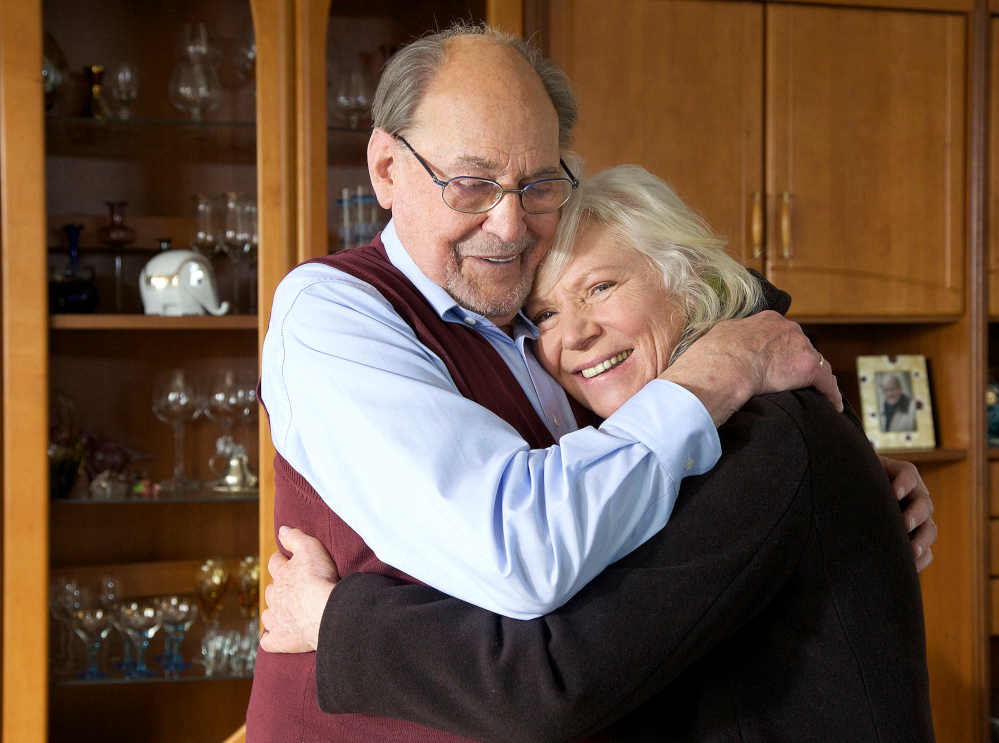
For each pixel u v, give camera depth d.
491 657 0.74
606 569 0.80
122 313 2.01
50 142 1.92
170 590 2.01
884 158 2.22
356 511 0.84
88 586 1.90
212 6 1.96
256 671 1.04
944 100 2.24
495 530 0.75
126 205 2.01
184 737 2.01
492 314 1.02
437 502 0.77
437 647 0.75
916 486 1.10
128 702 1.98
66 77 1.88
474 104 0.93
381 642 0.77
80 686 1.94
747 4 2.14
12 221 1.78
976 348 2.28
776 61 2.16
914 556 0.97
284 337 0.95
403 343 0.91
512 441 0.82
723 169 2.14
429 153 0.95
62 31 1.96
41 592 1.80
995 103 2.30
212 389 1.95
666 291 1.03
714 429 0.82
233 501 2.03
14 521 1.79
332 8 1.93
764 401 0.88
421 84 0.96
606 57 2.09
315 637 0.89
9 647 1.79
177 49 1.92
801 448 0.83
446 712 0.76
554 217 1.01
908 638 0.85
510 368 1.03
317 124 1.89
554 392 1.07
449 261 0.98
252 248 1.91
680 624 0.77
